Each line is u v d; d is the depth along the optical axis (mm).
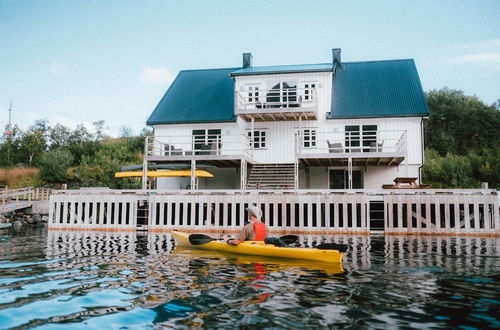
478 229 16781
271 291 6367
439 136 59688
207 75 31000
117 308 5445
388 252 11281
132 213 18984
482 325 4746
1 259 9742
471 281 7141
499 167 40344
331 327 4676
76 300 5840
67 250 11516
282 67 27031
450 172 42312
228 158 22031
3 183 46750
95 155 51031
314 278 7387
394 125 24312
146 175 22625
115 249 11750
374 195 17781
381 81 27453
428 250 11766
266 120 25578
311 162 24031
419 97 25141
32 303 5691
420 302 5727
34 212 27016
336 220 17500
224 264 8930
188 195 18484
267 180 24641
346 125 24859
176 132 26766
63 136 69500
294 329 4609
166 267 8555
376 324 4781
